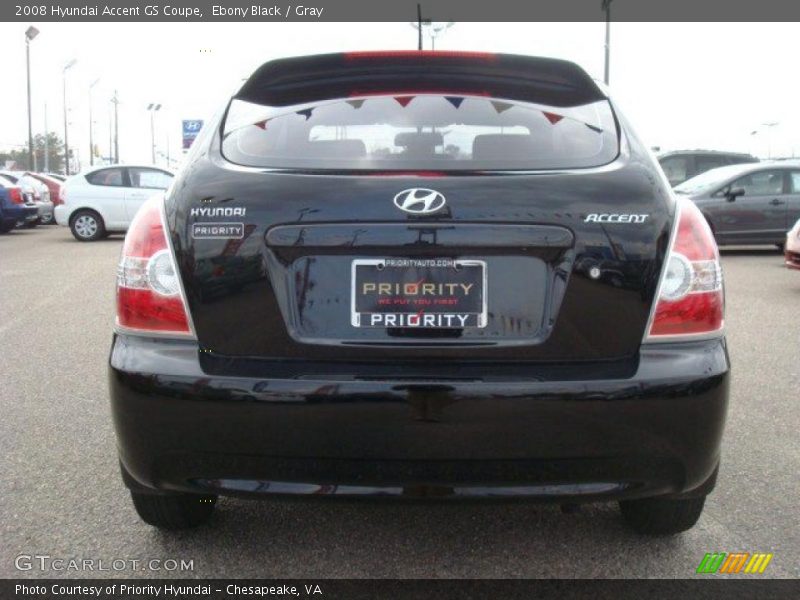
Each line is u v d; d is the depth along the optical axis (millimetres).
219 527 3023
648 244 2244
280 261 2236
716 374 2248
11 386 5000
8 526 3014
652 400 2180
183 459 2252
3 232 18531
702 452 2260
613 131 2533
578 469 2203
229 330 2248
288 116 2600
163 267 2291
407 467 2186
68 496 3291
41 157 65062
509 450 2172
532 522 3070
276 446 2189
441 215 2201
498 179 2270
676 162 18078
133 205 16438
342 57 2713
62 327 6957
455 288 2217
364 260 2219
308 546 2875
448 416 2154
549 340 2213
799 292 9047
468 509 3182
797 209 13305
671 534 2920
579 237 2211
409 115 2570
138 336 2318
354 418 2164
